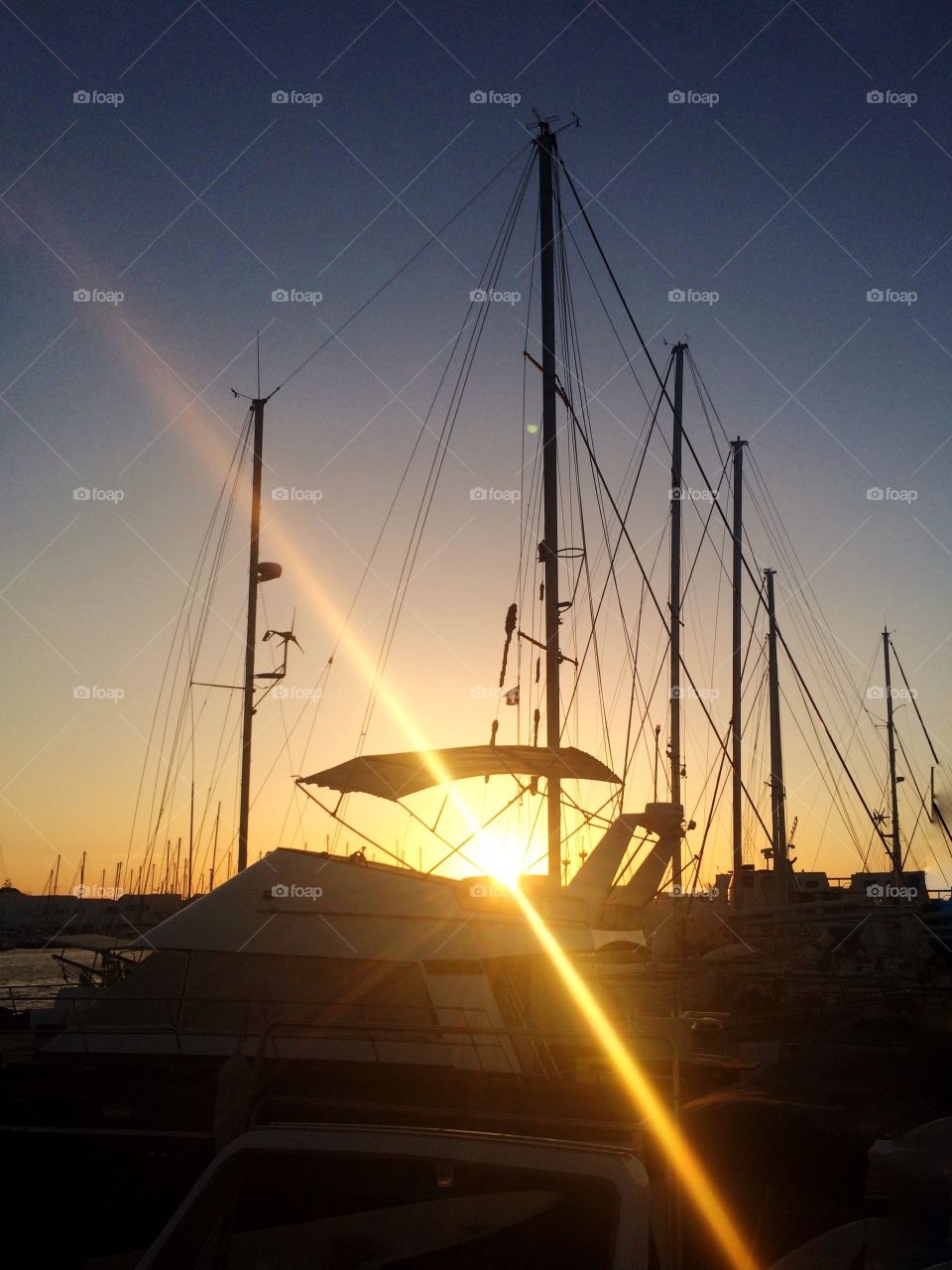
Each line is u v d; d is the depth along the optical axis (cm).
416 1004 1064
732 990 1961
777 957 2419
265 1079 923
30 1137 935
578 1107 917
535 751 1416
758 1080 940
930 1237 578
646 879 1678
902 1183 599
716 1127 768
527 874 1564
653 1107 827
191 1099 950
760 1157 740
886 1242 579
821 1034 1198
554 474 2033
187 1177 915
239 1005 1077
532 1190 379
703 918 2886
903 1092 888
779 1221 682
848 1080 907
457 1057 1000
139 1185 919
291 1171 394
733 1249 648
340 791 1512
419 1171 390
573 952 1208
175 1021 1069
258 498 2486
